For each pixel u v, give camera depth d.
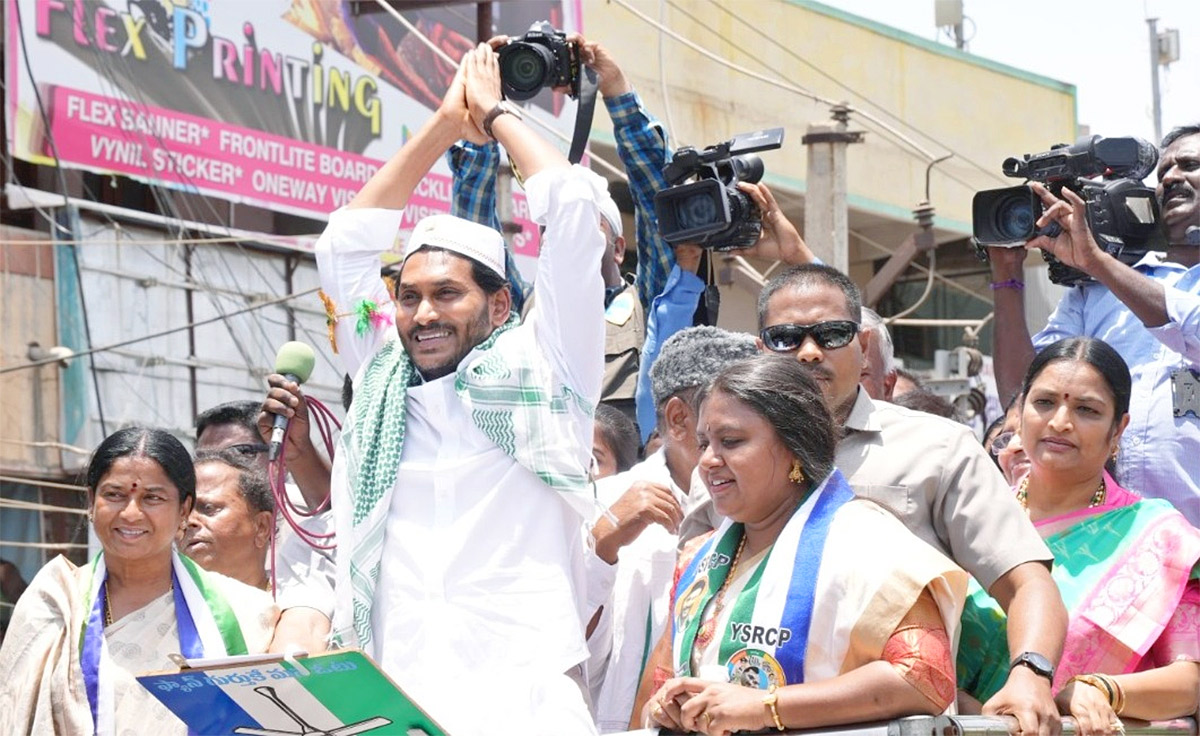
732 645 3.69
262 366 12.99
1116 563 4.21
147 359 12.35
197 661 3.57
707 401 3.83
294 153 13.06
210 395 12.70
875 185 16.98
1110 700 3.87
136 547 4.44
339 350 4.69
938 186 17.47
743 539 3.89
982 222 5.48
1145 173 5.38
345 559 4.23
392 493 4.27
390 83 13.67
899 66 17.23
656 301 5.67
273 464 4.96
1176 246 5.64
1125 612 4.12
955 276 17.80
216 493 5.20
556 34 5.52
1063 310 5.67
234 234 12.72
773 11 16.27
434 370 4.38
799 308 4.39
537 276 4.40
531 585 4.17
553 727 4.01
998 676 4.07
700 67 15.64
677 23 15.49
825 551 3.64
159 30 12.32
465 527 4.20
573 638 4.16
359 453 4.31
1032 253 17.52
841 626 3.56
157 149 12.30
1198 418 5.18
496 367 4.30
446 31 14.01
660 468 5.03
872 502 3.86
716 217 5.53
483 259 4.44
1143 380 5.32
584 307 4.32
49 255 11.97
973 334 13.08
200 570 4.59
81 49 11.92
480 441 4.28
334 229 4.68
